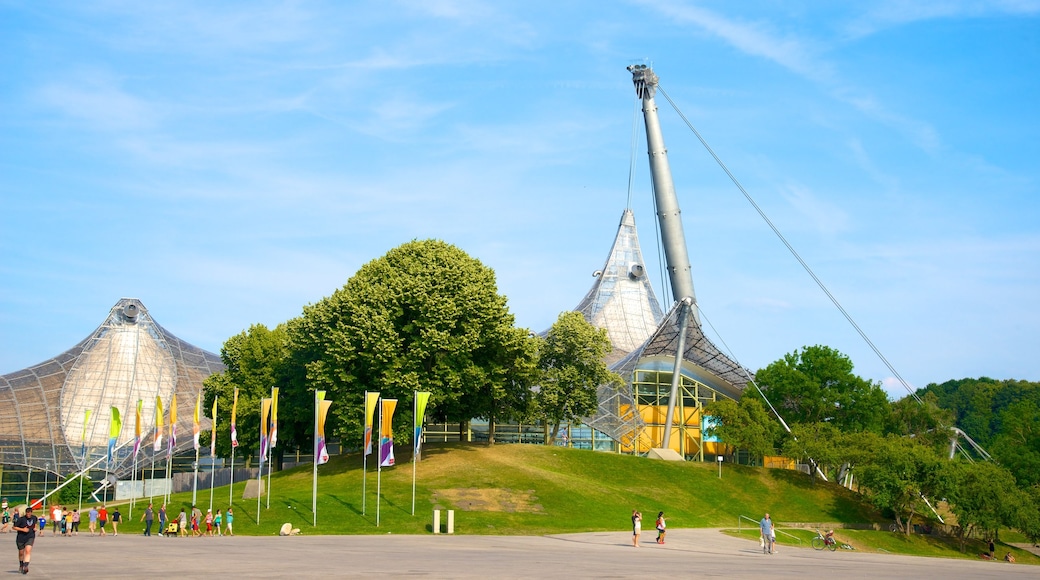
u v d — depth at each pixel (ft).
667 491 296.92
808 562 166.71
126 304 417.90
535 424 370.94
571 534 212.84
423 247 296.92
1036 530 269.03
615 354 457.27
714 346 382.22
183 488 385.29
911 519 302.04
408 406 273.54
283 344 322.55
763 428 338.95
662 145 400.67
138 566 124.36
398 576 111.65
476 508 239.30
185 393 405.80
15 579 105.40
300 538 198.80
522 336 297.12
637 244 511.40
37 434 365.81
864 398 373.81
